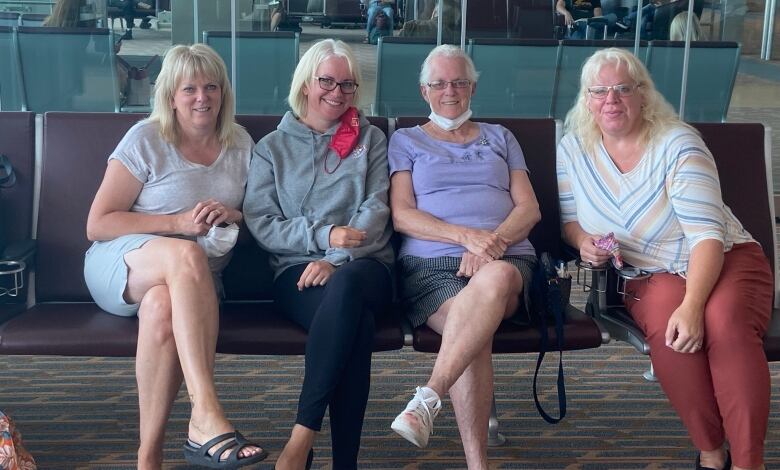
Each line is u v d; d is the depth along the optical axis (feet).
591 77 9.89
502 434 10.85
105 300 9.46
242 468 9.87
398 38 20.85
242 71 20.98
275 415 11.32
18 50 20.39
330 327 8.67
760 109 22.09
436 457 10.28
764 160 10.78
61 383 12.18
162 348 8.79
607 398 11.96
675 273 9.67
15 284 9.68
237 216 9.81
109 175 9.79
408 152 10.48
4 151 10.35
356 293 8.82
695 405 8.79
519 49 21.18
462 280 9.63
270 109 21.20
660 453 10.44
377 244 9.96
